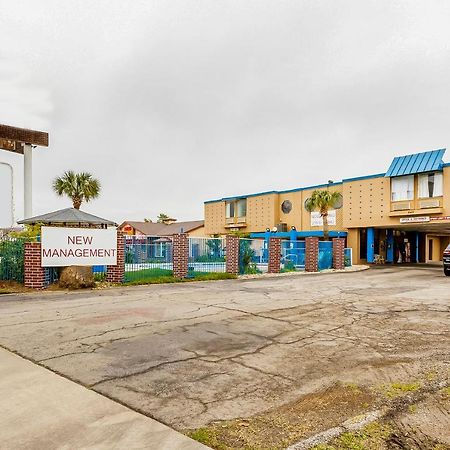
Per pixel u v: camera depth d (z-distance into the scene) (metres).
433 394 4.24
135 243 18.45
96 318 8.36
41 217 19.94
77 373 4.86
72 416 3.67
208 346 6.15
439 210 27.59
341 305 10.27
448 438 3.32
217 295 12.30
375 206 31.45
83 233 14.30
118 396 4.17
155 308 9.70
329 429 3.47
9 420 3.58
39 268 13.31
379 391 4.34
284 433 3.40
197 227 53.78
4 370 4.95
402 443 3.23
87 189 34.53
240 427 3.51
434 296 12.12
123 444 3.18
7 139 20.28
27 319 8.23
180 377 4.75
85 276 13.95
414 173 28.73
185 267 17.58
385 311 9.37
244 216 42.56
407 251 37.88
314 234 36.25
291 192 38.94
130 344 6.24
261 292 13.15
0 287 13.08
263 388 4.43
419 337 6.77
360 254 33.81
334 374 4.89
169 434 3.36
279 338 6.68
